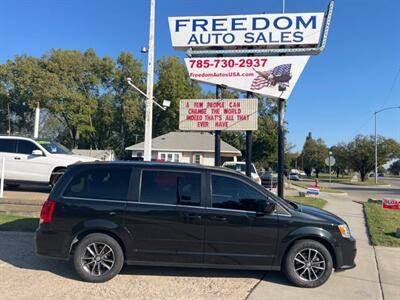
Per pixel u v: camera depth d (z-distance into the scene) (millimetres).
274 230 6531
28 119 68750
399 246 9602
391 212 16031
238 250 6527
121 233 6508
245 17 14461
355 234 11078
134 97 64000
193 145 46250
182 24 14758
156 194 6660
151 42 22344
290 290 6312
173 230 6531
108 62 64250
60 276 6672
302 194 22891
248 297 5918
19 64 61125
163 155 46531
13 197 13789
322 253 6500
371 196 29625
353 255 6648
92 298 5734
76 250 6465
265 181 32281
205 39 14633
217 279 6715
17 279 6453
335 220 6703
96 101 63375
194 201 6625
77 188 6727
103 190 6707
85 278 6422
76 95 60312
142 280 6566
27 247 8398
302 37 14211
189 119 14414
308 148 105188
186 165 6852
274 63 14336
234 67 14547
